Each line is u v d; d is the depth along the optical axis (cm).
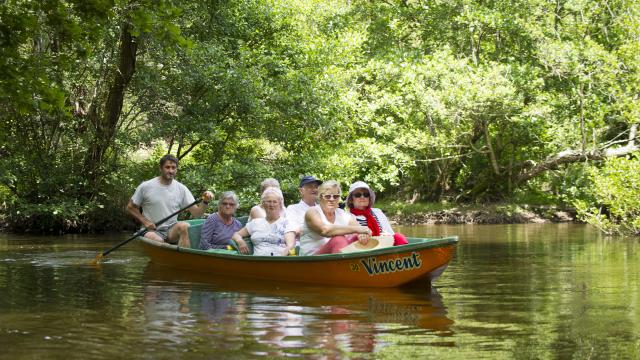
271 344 455
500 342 458
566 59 1956
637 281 737
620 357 418
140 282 753
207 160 1759
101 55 1507
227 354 430
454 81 2031
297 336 478
